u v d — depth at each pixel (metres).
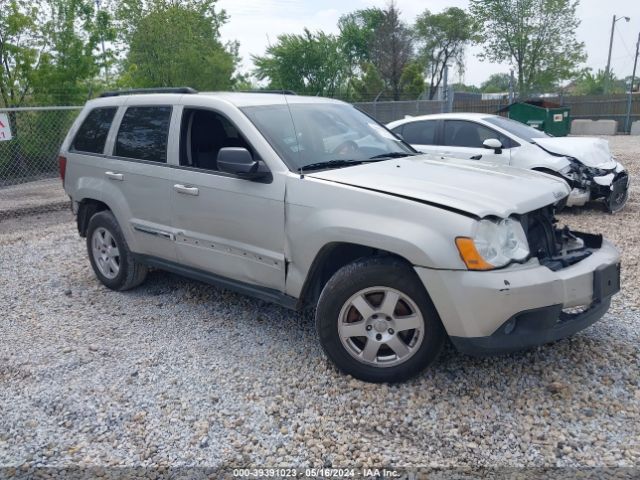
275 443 3.21
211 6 26.59
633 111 28.20
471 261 3.26
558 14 36.78
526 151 8.45
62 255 7.18
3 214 10.48
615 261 3.80
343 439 3.22
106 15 17.03
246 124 4.30
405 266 3.51
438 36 52.06
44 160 14.24
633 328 4.41
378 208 3.56
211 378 3.92
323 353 4.20
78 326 4.89
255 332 4.63
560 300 3.38
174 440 3.27
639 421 3.28
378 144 4.81
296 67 33.25
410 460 3.04
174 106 4.88
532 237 3.70
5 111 11.43
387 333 3.64
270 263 4.14
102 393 3.77
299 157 4.18
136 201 5.11
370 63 39.69
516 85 38.75
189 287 5.73
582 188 8.24
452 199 3.43
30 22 15.32
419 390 3.63
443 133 9.16
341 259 4.07
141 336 4.64
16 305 5.46
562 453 3.04
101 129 5.56
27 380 3.98
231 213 4.31
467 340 3.36
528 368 3.85
